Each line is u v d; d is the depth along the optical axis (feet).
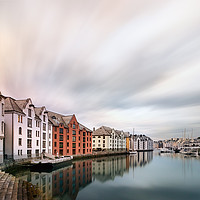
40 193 78.64
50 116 228.02
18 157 140.67
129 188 99.35
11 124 137.59
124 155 358.64
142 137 652.48
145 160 255.70
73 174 132.05
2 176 81.71
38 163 133.69
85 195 84.28
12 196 59.62
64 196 79.41
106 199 79.97
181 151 501.97
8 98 148.87
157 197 84.94
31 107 166.09
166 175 138.51
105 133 380.17
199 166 191.52
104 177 127.03
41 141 181.16
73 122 253.03
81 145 268.00
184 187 103.14
